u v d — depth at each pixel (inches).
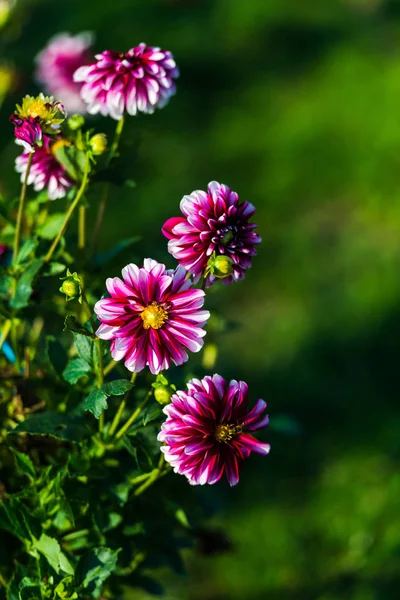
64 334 59.5
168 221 45.5
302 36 206.7
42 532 48.8
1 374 52.9
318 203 146.1
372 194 146.1
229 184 150.2
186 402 44.6
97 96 49.9
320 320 120.6
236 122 168.9
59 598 47.1
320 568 87.4
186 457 44.6
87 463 49.3
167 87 49.5
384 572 85.7
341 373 112.4
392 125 156.6
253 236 45.8
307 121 164.2
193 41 202.2
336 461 99.0
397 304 122.4
